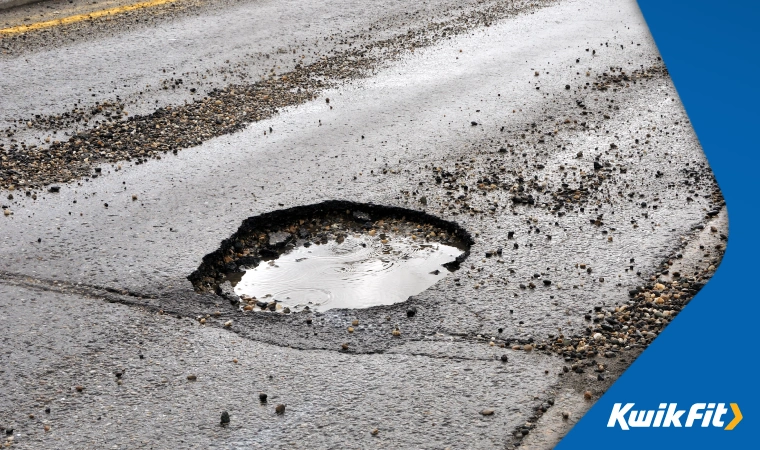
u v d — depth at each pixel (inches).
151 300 183.3
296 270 201.0
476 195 233.5
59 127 275.3
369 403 149.4
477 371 158.6
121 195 233.5
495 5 430.9
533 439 140.9
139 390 153.3
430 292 186.2
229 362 161.8
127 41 362.9
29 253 202.1
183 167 251.8
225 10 414.6
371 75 331.6
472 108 297.9
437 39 375.6
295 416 146.1
